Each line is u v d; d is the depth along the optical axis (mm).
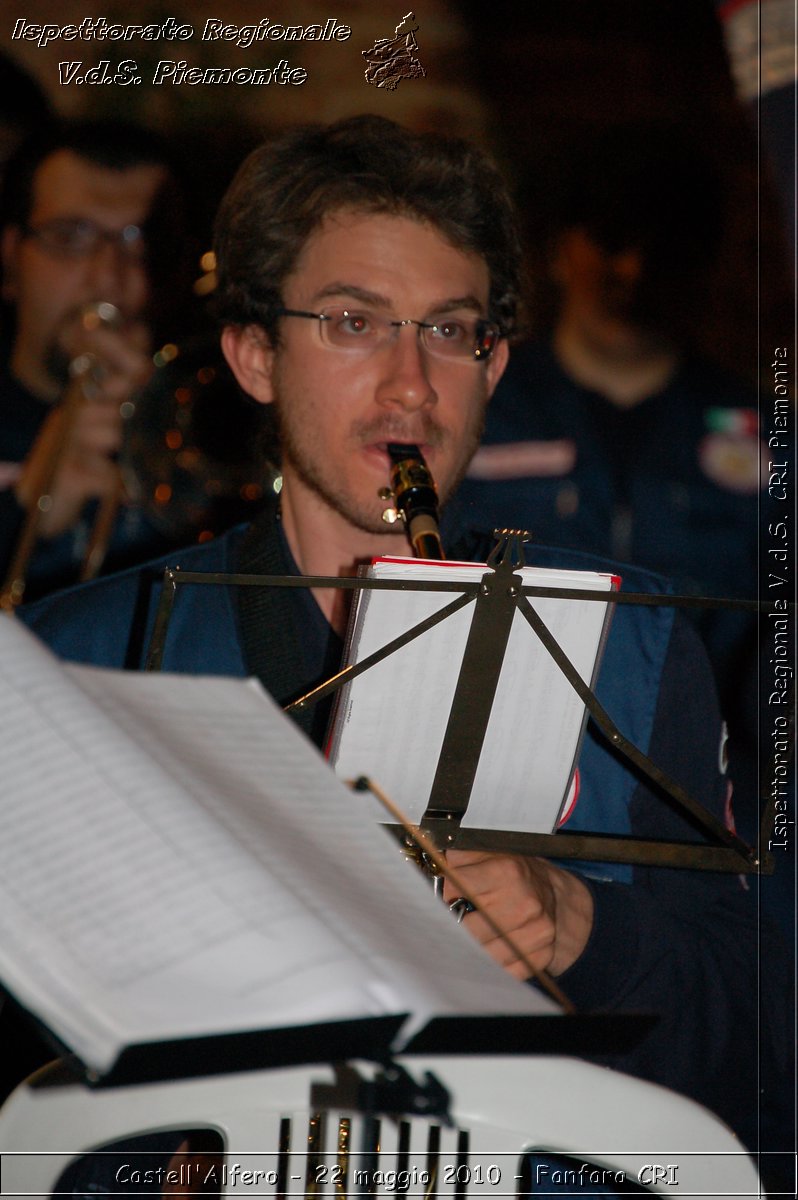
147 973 2049
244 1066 2037
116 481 7820
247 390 5254
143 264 8219
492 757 3631
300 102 10211
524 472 9867
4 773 2326
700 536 9781
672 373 9938
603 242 9797
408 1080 2357
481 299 4773
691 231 9852
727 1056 4586
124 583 5137
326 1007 2037
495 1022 2146
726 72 11117
